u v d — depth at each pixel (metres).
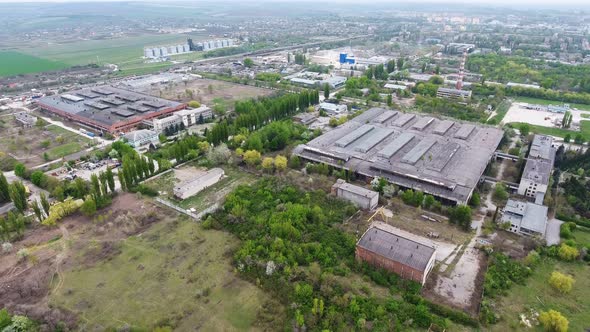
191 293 123.81
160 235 153.50
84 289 126.00
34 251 144.88
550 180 192.25
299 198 177.00
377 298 120.12
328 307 115.44
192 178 198.50
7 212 170.88
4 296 123.62
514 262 135.75
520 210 160.12
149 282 128.75
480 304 116.69
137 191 185.50
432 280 128.50
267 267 128.75
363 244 134.62
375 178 188.75
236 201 171.25
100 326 111.31
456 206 167.75
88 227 159.50
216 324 112.19
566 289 120.50
